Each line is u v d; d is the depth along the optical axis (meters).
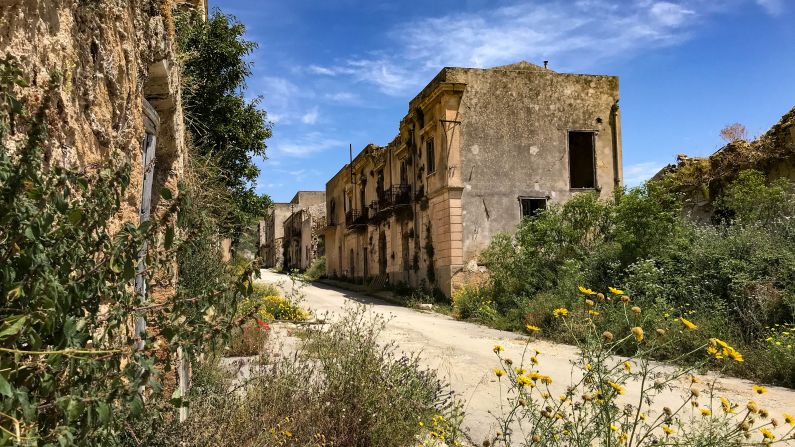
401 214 26.11
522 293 16.14
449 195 20.72
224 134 14.30
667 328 9.38
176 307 2.05
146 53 3.34
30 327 1.41
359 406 4.45
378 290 28.62
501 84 21.64
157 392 1.71
